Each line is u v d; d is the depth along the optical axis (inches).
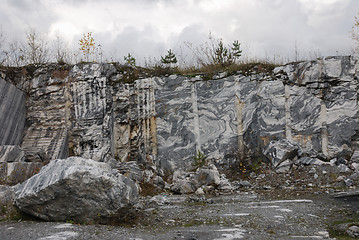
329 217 204.5
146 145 419.8
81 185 187.0
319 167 350.3
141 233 171.3
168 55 467.2
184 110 418.9
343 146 383.9
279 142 382.3
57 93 418.3
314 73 396.8
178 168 406.6
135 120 426.6
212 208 245.6
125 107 426.0
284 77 405.4
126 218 203.3
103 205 192.4
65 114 412.5
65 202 190.5
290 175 353.4
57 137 398.9
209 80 420.2
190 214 225.5
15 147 316.5
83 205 191.2
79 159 212.7
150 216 221.0
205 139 409.1
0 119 355.3
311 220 196.7
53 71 422.0
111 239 153.2
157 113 422.9
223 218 206.5
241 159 394.3
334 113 390.9
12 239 151.1
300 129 394.6
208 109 414.9
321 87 395.2
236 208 240.1
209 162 401.7
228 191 329.4
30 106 418.0
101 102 411.8
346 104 390.6
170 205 267.1
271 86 406.6
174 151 412.5
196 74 428.1
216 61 465.4
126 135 423.5
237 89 410.9
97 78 416.5
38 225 176.7
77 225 179.8
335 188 309.1
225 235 161.0
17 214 194.9
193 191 332.8
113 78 430.6
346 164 362.6
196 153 407.5
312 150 387.9
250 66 419.5
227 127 406.6
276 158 366.9
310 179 338.0
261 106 406.0
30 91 420.5
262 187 334.0
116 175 208.8
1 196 199.6
